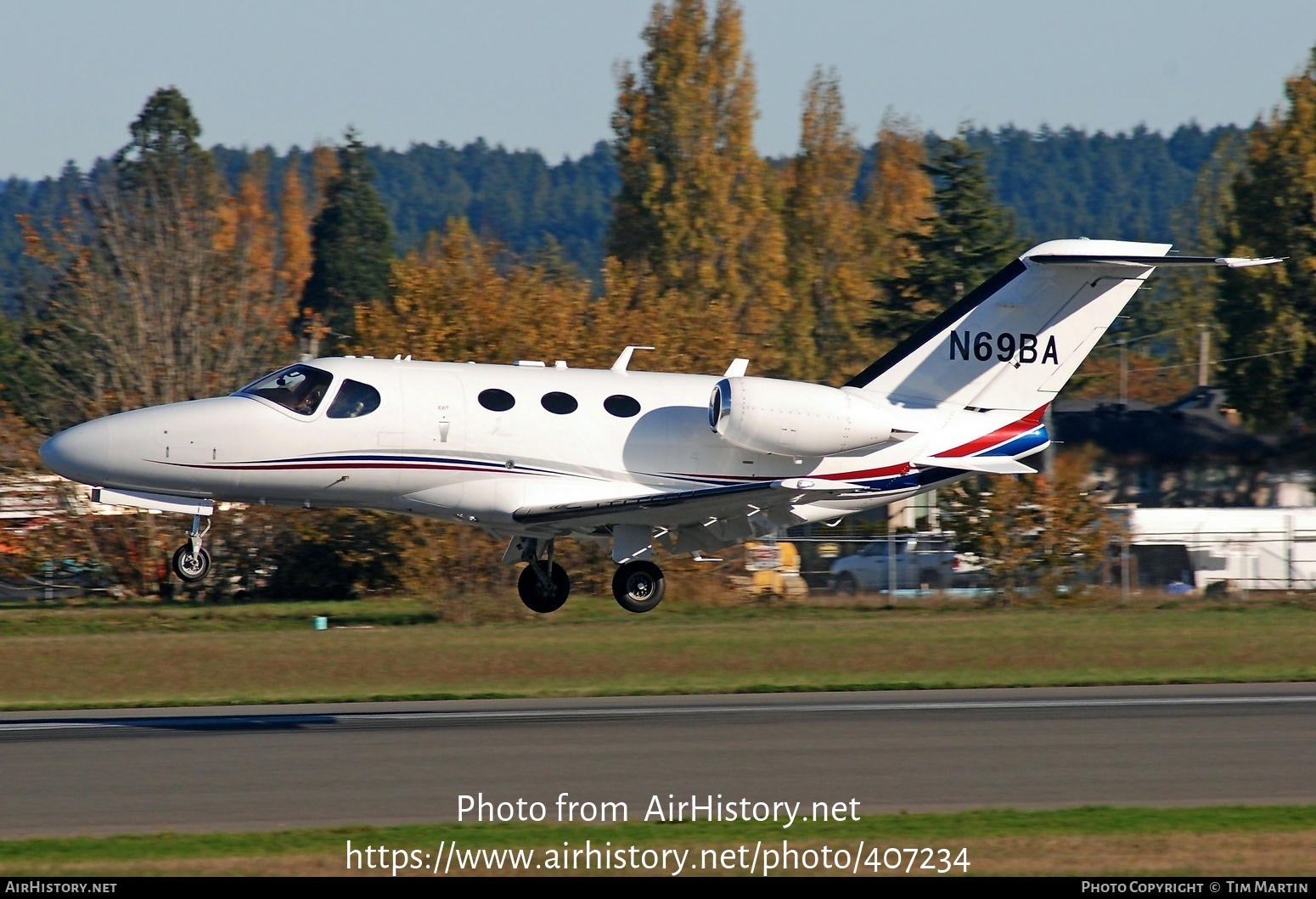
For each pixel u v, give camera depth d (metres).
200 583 111.94
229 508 110.56
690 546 77.62
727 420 74.00
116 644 75.88
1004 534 109.69
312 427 70.50
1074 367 79.50
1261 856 36.06
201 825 38.88
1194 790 43.97
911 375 78.88
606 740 51.94
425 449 71.62
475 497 72.81
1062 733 53.91
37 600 110.62
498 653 74.56
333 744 50.91
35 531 107.62
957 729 54.75
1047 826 39.09
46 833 38.00
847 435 75.44
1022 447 79.38
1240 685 69.56
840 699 64.88
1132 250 77.94
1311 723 56.41
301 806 41.19
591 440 73.94
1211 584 118.38
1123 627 86.88
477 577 101.19
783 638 79.62
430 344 111.06
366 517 111.06
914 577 116.81
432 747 50.28
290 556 116.94
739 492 69.44
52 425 118.12
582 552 108.00
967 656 76.56
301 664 71.81
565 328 114.50
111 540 110.50
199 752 49.00
